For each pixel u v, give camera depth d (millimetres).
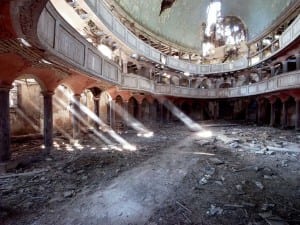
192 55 33406
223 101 33906
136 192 6090
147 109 26781
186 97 29078
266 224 4426
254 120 29703
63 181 6910
